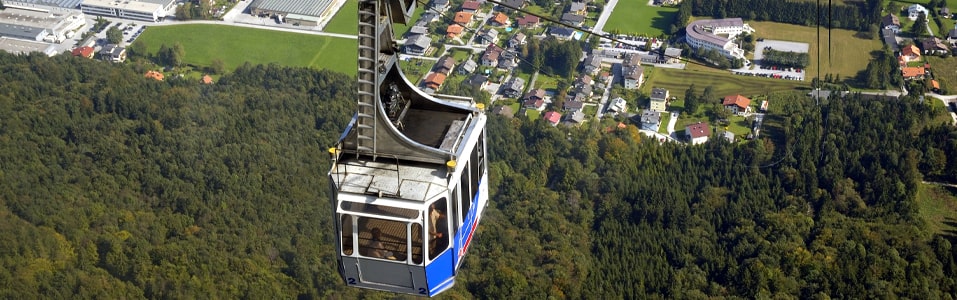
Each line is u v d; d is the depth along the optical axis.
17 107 139.38
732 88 161.12
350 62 177.88
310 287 102.38
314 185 122.88
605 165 130.38
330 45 183.12
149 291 102.19
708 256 108.44
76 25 190.25
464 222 27.50
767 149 135.62
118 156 128.88
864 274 102.75
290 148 132.00
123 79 154.25
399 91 28.45
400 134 25.88
